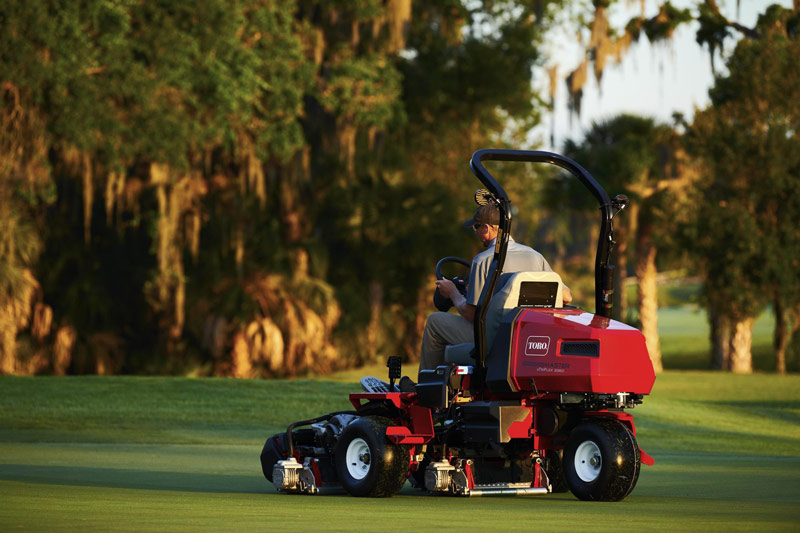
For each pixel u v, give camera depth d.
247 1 98.94
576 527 15.58
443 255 130.00
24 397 63.19
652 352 136.38
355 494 22.48
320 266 126.06
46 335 120.69
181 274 111.75
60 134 88.06
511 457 23.16
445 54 131.38
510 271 23.05
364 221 128.25
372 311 133.62
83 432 52.44
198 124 95.94
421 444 23.19
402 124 118.44
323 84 112.62
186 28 94.62
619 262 135.38
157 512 17.31
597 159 129.50
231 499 20.53
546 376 21.47
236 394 65.75
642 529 15.26
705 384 108.19
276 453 24.66
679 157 132.00
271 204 125.50
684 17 118.19
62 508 17.83
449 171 140.75
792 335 129.38
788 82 122.62
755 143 122.19
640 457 21.16
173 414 58.97
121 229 111.50
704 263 126.06
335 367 130.25
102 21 87.50
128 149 91.50
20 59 80.81
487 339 22.48
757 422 69.06
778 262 121.75
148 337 126.19
